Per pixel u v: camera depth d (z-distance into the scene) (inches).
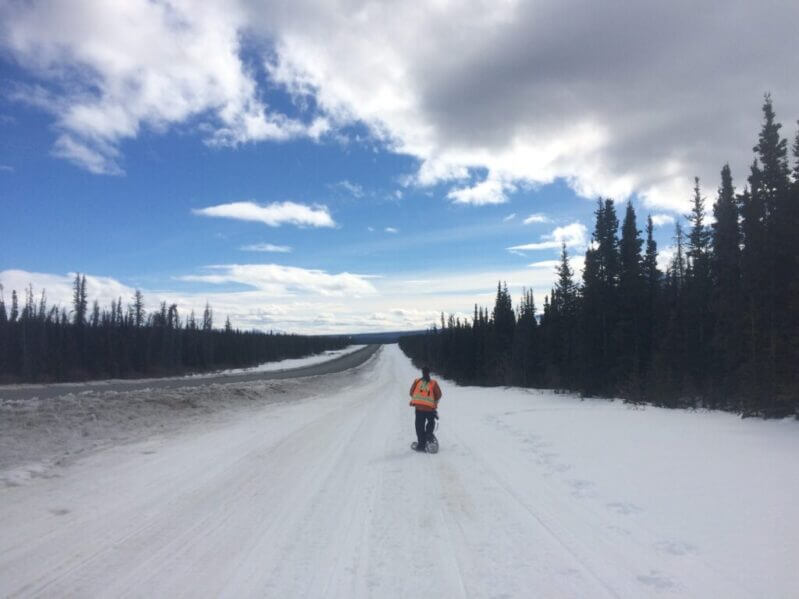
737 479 301.4
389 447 499.8
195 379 2170.3
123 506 290.5
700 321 1071.0
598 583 185.2
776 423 542.6
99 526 255.3
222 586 188.9
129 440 501.0
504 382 1964.8
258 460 429.4
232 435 566.9
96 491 320.5
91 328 2723.9
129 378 2593.5
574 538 231.9
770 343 638.5
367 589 186.7
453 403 1028.5
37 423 486.9
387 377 2640.3
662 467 342.6
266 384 1278.3
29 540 233.9
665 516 248.7
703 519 239.8
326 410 903.1
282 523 264.1
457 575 197.9
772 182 711.7
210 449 474.9
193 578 195.6
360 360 5108.3
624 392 1067.3
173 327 3206.2
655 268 1381.6
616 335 1202.0
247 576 197.9
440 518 271.3
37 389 1519.4
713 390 870.4
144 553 220.5
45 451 420.5
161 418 635.5
